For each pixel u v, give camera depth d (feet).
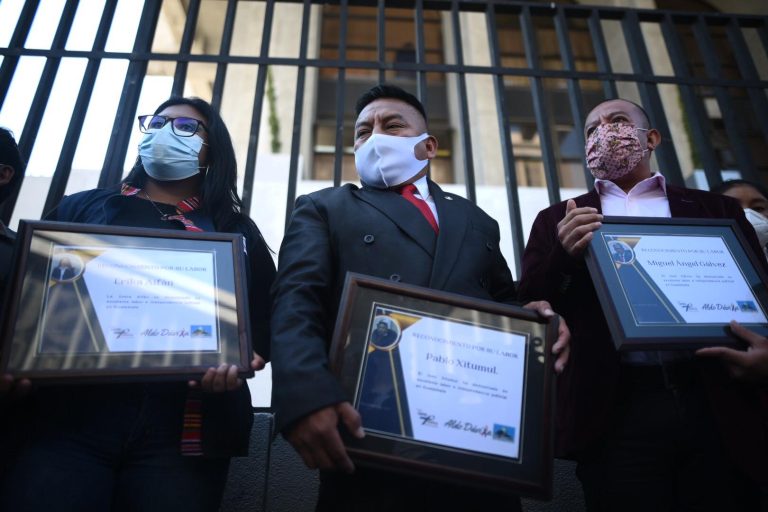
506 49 33.37
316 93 33.27
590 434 5.12
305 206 5.75
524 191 19.08
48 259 4.70
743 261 5.44
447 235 5.42
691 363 5.22
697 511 4.93
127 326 4.57
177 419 4.96
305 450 4.06
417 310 4.62
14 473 4.44
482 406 4.36
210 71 30.96
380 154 6.19
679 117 27.37
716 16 10.78
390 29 35.83
